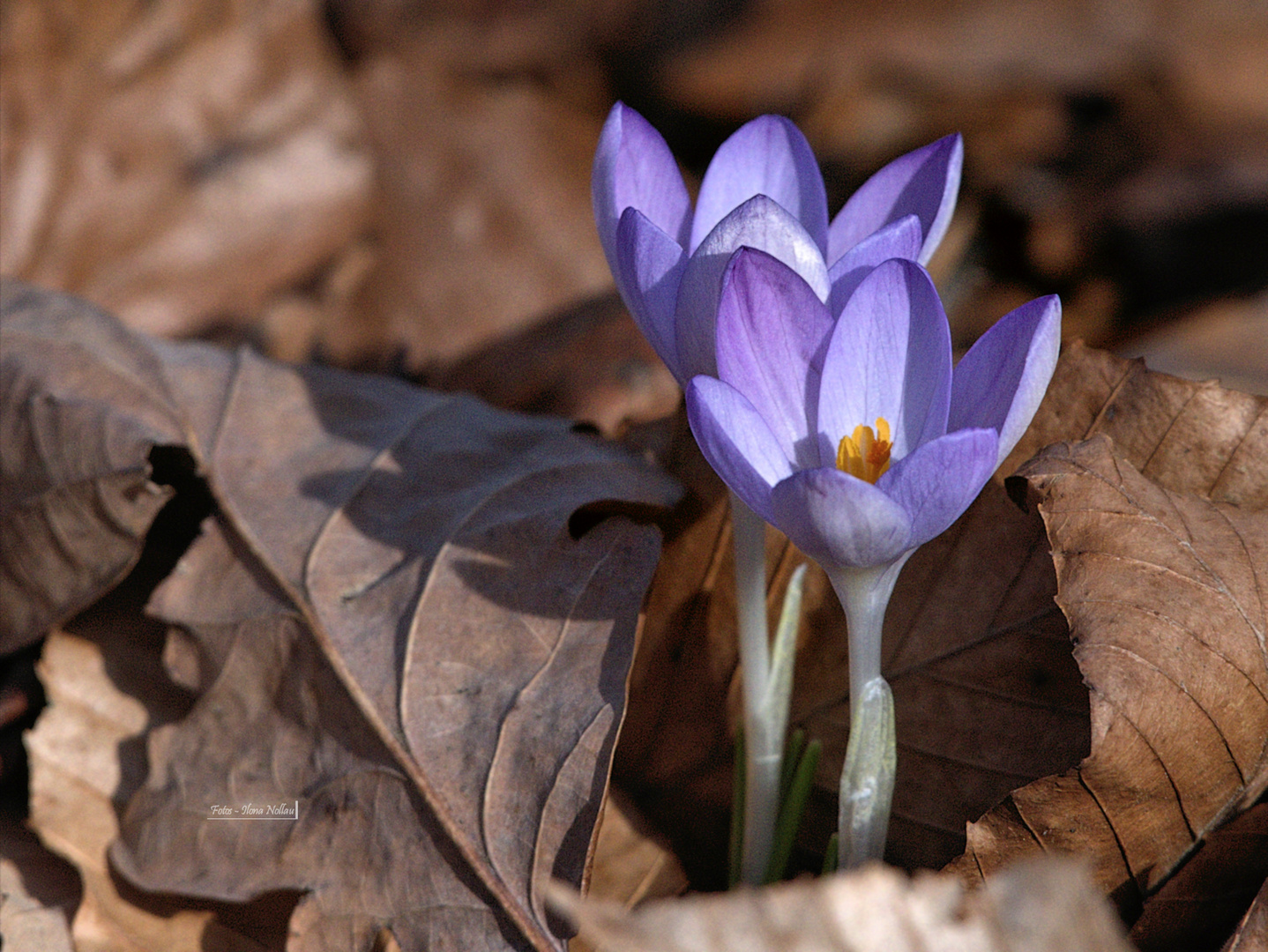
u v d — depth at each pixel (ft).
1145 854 2.24
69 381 2.43
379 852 2.27
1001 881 2.12
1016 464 2.36
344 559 2.35
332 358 3.28
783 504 2.14
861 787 2.20
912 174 2.23
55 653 2.40
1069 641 2.29
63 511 2.40
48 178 3.26
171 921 2.32
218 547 2.37
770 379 2.17
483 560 2.33
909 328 2.16
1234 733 2.24
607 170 2.22
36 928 2.31
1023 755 2.29
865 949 2.10
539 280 3.33
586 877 2.22
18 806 2.39
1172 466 2.33
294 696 2.32
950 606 2.32
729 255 2.17
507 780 2.26
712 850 2.36
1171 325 3.02
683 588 2.38
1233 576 2.26
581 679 2.28
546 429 2.44
